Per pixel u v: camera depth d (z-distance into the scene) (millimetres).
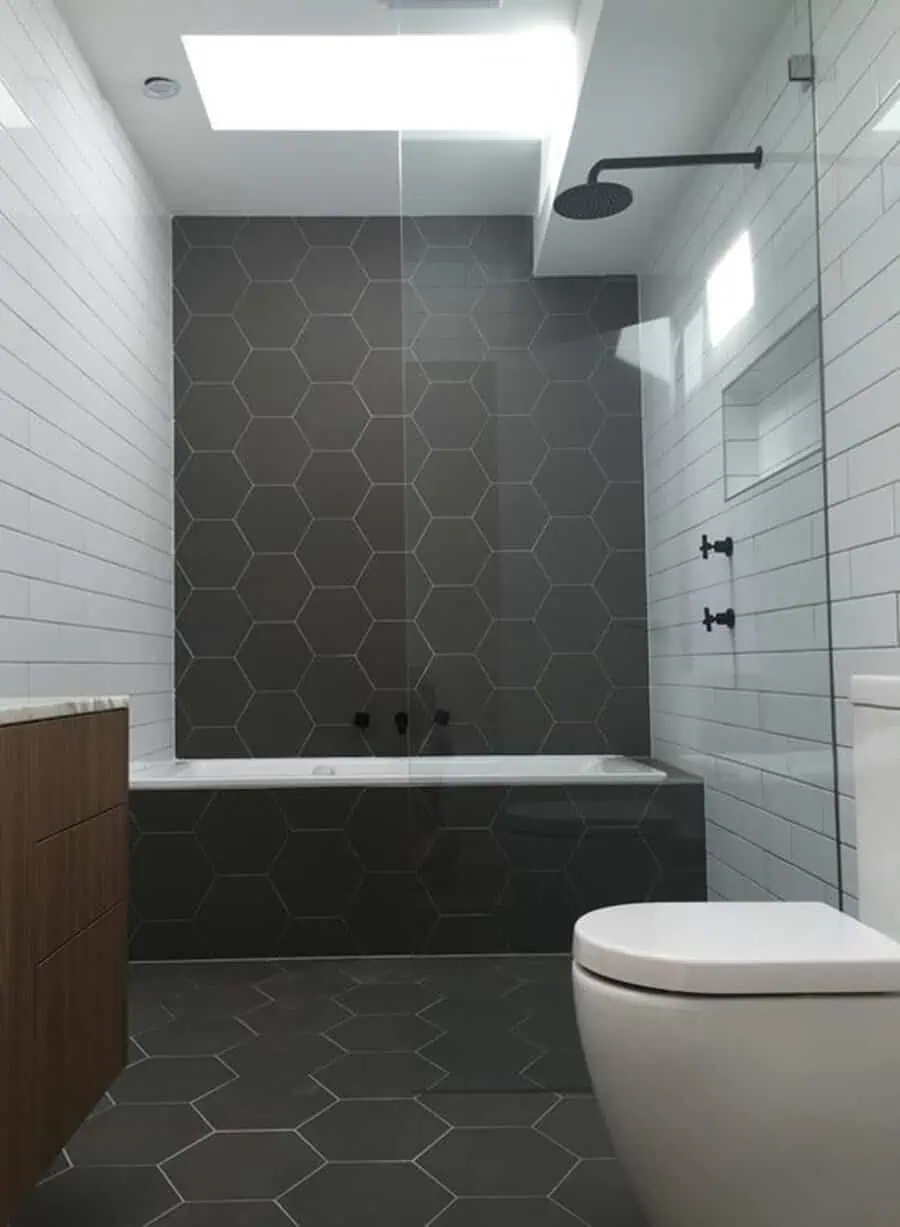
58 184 2740
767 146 2555
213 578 3945
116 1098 2018
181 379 3986
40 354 2568
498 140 2957
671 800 2725
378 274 4059
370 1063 2184
